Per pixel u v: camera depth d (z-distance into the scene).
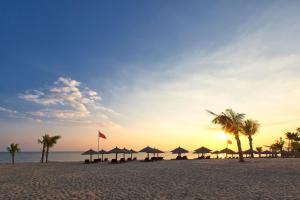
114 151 51.66
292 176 18.36
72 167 33.31
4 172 28.06
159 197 12.01
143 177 19.59
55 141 54.66
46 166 37.59
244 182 16.05
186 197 11.91
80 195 12.77
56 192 13.71
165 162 38.41
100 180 18.25
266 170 22.73
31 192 13.87
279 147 64.88
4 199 12.14
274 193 12.30
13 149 51.38
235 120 37.31
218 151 56.81
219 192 12.95
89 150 52.72
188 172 22.66
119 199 11.74
